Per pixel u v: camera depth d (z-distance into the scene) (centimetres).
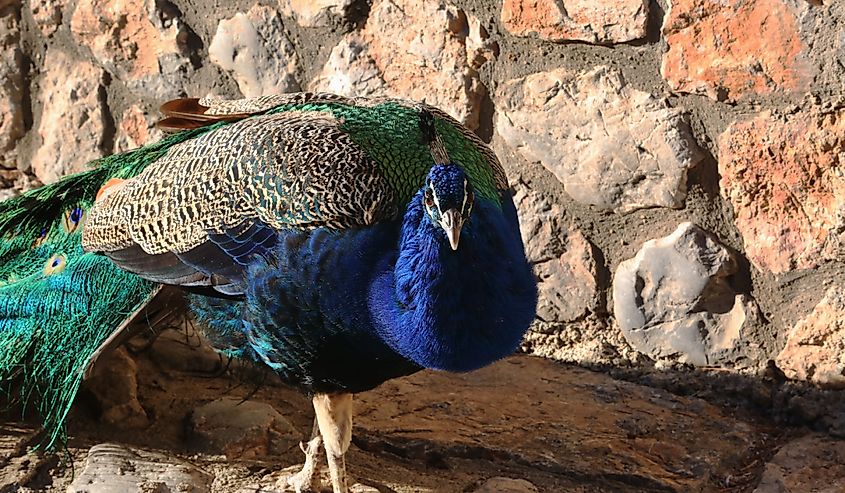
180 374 650
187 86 736
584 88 636
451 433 605
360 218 480
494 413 627
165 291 553
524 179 671
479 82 665
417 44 668
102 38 738
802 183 600
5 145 782
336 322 486
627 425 613
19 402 591
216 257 500
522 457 583
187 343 670
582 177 649
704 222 633
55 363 557
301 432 611
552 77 643
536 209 670
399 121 523
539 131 654
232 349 542
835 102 580
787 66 585
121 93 751
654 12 607
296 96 574
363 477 564
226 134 524
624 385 656
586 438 600
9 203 591
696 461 580
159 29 723
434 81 673
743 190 615
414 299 469
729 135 609
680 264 638
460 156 525
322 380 515
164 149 575
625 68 625
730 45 595
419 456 591
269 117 538
